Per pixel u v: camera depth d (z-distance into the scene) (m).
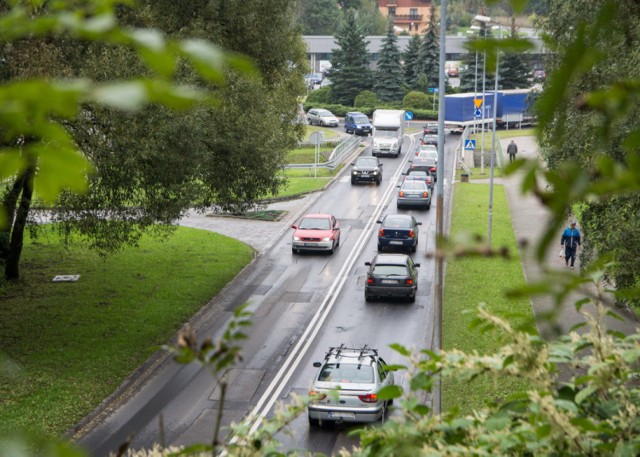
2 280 105.62
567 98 5.75
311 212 170.25
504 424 14.95
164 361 82.81
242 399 73.38
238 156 100.69
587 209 69.19
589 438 14.57
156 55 4.88
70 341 85.75
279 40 111.12
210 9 100.94
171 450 14.02
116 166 78.50
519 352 15.03
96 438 64.94
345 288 113.75
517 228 147.25
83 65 76.69
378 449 15.54
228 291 111.25
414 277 107.25
